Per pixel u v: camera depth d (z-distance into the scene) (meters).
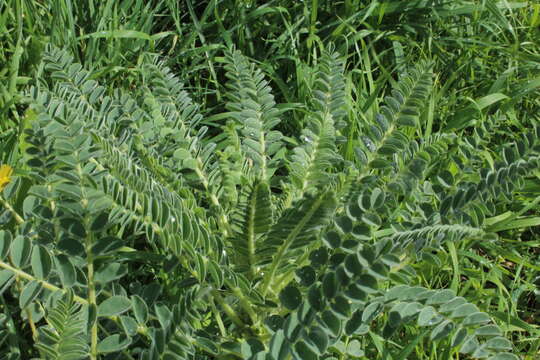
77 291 1.51
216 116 2.56
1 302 1.77
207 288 1.41
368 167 1.89
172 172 1.83
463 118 2.61
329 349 1.69
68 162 1.41
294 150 1.82
